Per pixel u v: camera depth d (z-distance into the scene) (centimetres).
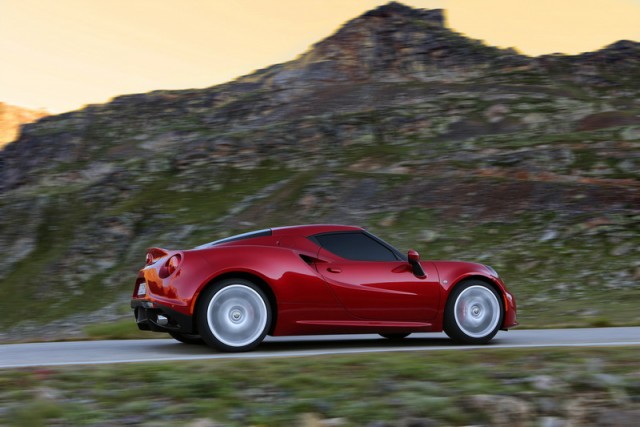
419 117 9125
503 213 5206
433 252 4759
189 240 6719
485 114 9094
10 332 5812
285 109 11619
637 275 3647
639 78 11156
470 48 12569
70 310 6297
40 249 7900
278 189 7344
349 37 13188
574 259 4125
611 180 5681
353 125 9025
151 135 12131
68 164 11675
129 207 7969
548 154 6378
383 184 6450
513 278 4025
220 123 11844
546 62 11831
